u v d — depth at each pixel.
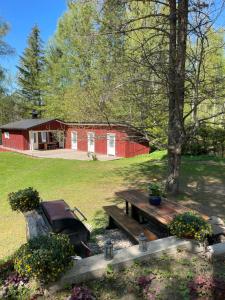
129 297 3.25
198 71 7.42
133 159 17.50
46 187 10.88
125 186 10.28
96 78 13.64
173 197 8.19
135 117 9.48
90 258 3.78
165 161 15.27
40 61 34.72
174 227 4.22
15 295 3.25
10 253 5.25
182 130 7.95
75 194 9.38
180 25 7.34
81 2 8.16
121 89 8.59
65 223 4.31
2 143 27.94
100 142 21.39
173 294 3.29
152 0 7.50
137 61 7.94
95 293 3.30
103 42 9.49
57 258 3.22
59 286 3.36
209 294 3.26
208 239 4.41
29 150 24.23
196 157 15.93
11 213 7.89
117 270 3.68
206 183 9.99
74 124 23.34
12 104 35.34
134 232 4.81
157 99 8.87
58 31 24.73
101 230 5.96
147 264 3.81
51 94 28.89
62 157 19.88
